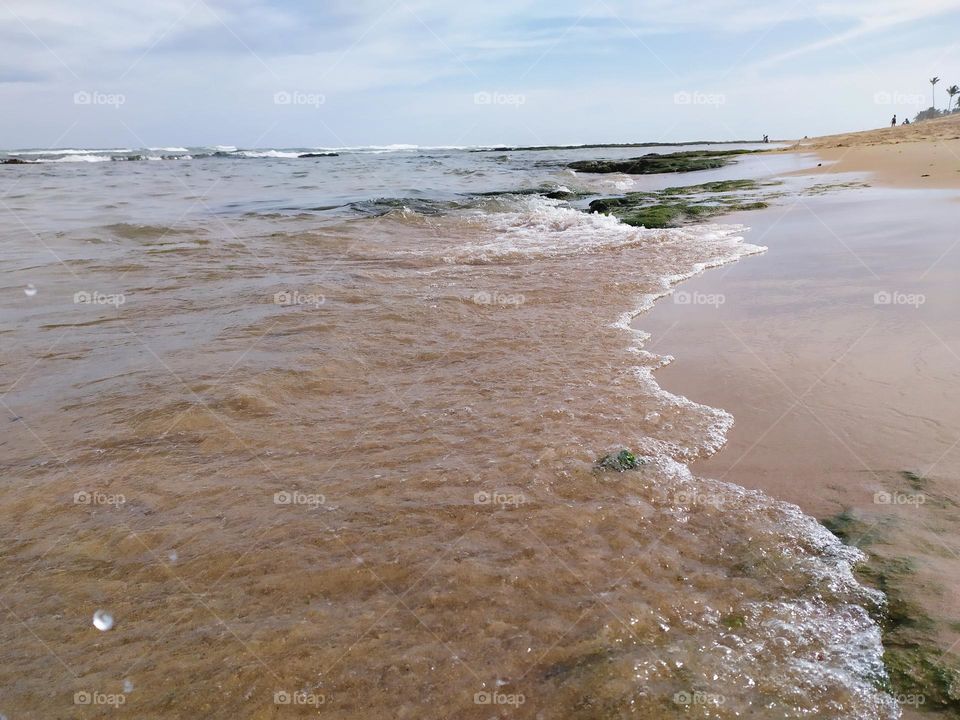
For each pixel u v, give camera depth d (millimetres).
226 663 2088
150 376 4445
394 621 2260
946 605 2209
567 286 6934
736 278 7055
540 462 3285
